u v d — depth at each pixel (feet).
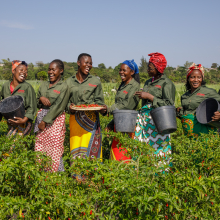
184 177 8.57
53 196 8.96
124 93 14.69
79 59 14.58
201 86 15.07
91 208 8.79
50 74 14.35
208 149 11.44
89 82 14.82
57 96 14.11
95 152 14.55
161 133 13.57
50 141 14.29
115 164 10.27
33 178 9.29
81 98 14.66
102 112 14.64
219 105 13.71
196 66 15.06
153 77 15.01
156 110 13.05
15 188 10.45
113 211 8.29
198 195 8.29
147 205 7.57
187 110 15.07
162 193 7.63
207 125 14.64
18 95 13.91
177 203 8.46
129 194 7.72
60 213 8.85
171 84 14.02
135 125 14.17
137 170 9.11
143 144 12.39
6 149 10.85
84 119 14.29
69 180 10.43
